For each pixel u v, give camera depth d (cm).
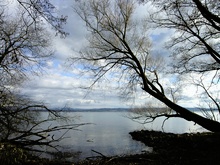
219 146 1180
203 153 1102
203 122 1129
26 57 1136
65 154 1485
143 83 1285
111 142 2533
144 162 1099
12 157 975
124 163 1112
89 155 1669
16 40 1078
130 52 1299
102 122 6688
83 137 2870
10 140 765
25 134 786
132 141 2644
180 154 1189
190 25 1125
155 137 2684
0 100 873
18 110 771
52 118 859
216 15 938
